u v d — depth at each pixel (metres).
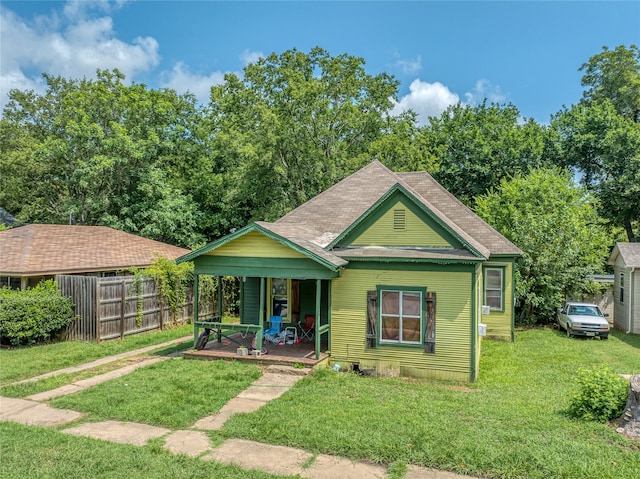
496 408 8.46
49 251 17.30
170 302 17.97
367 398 9.04
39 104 35.56
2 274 15.10
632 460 6.11
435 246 12.32
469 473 5.96
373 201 16.14
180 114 32.84
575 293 21.59
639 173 28.03
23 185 31.14
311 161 27.92
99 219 28.00
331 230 14.86
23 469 6.04
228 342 13.98
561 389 10.20
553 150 31.53
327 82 29.83
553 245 19.94
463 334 11.29
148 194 27.88
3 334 13.52
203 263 12.94
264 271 12.38
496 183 30.92
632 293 19.67
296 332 14.06
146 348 14.42
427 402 8.82
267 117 25.78
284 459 6.44
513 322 16.88
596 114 30.94
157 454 6.55
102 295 14.94
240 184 28.20
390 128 30.81
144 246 21.88
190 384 9.86
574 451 6.39
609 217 30.58
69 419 8.05
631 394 7.28
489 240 16.91
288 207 27.72
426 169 30.08
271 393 9.48
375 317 12.05
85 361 12.62
